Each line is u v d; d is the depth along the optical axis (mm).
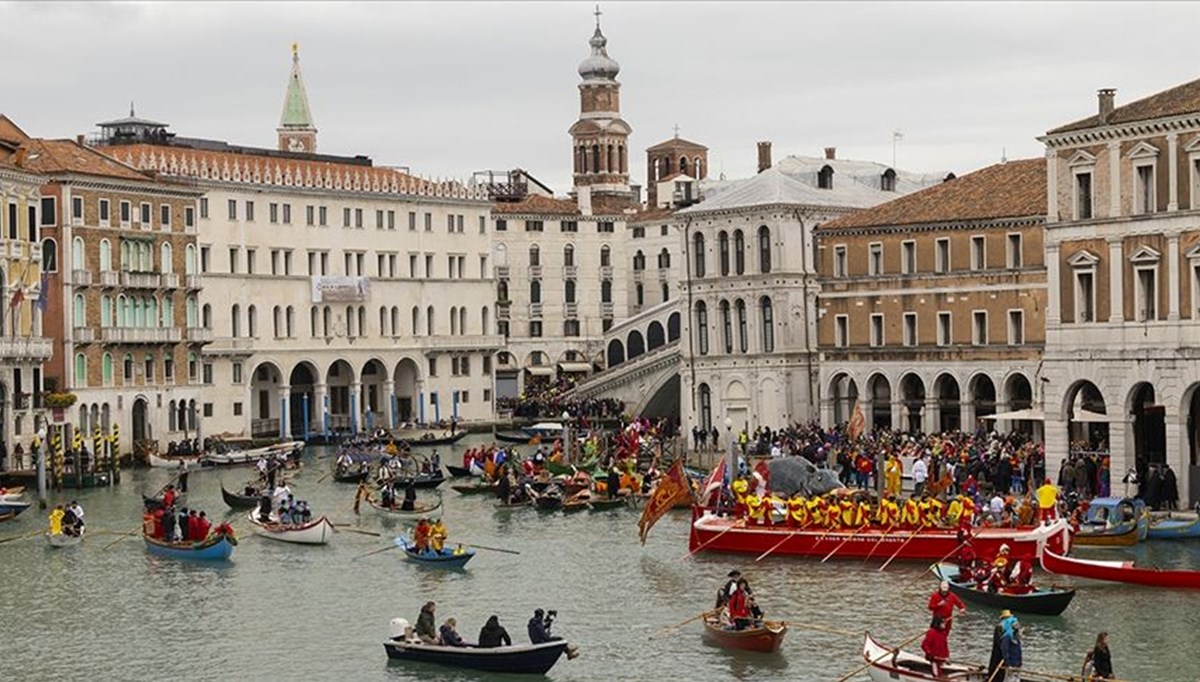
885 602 57531
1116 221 72688
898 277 103188
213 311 131125
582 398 138750
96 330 114125
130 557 70312
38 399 104938
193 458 112812
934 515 64562
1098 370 73375
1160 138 71188
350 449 109750
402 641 51375
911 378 103625
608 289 168125
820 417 108562
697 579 63094
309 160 150250
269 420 136500
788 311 114625
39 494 89062
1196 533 66188
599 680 48562
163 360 121312
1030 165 102500
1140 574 58000
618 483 87062
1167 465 71062
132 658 52406
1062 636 51750
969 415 100125
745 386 116188
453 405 143250
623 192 187000
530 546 72188
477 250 153250
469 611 58469
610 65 187375
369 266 143875
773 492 76312
